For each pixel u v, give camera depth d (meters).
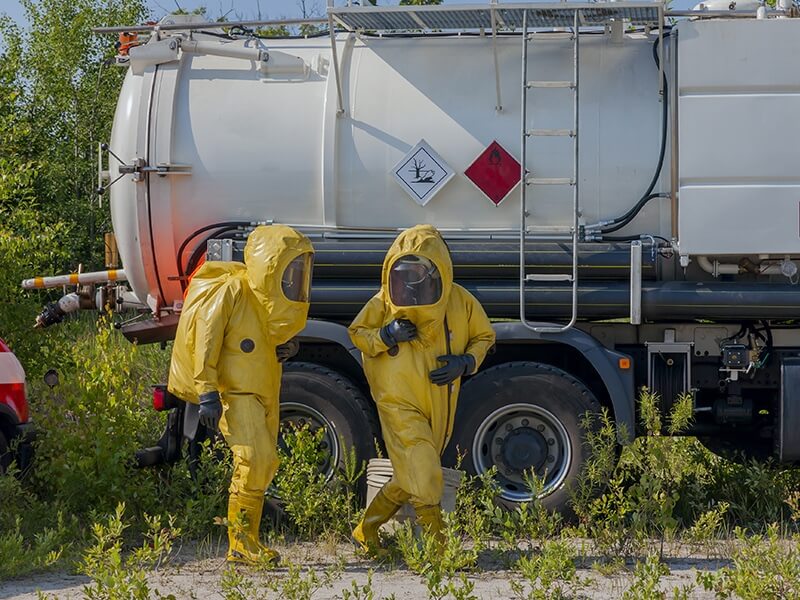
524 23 16.05
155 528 13.67
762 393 17.41
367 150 16.78
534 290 16.34
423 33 17.41
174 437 17.20
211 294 14.02
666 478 15.73
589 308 16.33
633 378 16.45
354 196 16.84
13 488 15.93
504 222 16.70
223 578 12.47
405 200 16.78
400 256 13.75
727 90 15.91
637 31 17.20
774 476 17.41
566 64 16.75
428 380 13.94
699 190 15.93
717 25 15.88
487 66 16.92
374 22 16.70
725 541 15.45
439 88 16.91
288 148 16.92
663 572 12.23
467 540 15.44
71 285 19.30
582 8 15.88
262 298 14.02
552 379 16.23
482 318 14.42
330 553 14.91
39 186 49.56
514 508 16.16
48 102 56.09
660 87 16.48
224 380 14.04
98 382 17.59
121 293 19.16
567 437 16.17
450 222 16.78
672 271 16.80
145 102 17.19
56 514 15.97
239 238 16.94
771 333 16.91
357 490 16.42
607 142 16.53
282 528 16.23
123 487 16.56
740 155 15.85
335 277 16.80
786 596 11.86
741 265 16.48
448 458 16.34
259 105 17.09
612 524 14.97
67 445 16.83
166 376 23.03
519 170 16.59
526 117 16.58
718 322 16.88
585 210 16.59
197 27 17.38
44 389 19.55
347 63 17.19
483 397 16.30
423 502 13.72
